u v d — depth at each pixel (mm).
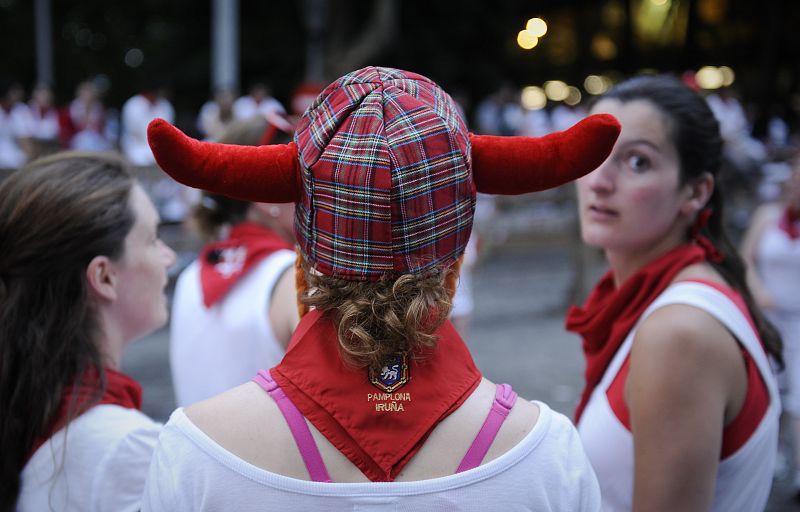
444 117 998
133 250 1538
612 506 1515
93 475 1367
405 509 971
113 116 15891
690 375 1368
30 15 22516
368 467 982
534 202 6699
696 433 1361
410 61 16797
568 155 992
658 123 1566
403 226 969
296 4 16938
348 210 966
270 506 965
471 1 16688
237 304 1887
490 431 1015
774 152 8953
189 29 17734
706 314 1399
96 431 1390
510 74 18594
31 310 1418
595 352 1676
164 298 1635
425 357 1014
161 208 5109
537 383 5039
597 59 16469
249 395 1026
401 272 987
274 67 17109
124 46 21984
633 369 1434
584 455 1069
